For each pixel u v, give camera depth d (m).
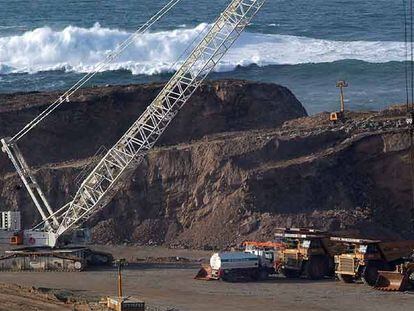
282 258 177.25
